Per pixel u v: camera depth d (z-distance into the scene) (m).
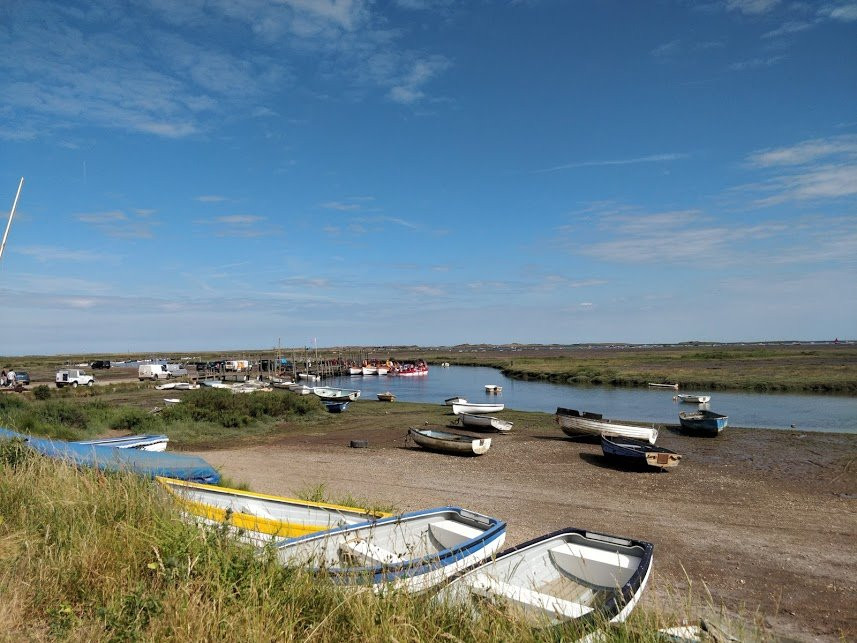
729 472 18.95
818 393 45.16
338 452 22.89
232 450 23.45
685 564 10.66
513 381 69.50
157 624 4.18
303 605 4.80
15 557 5.34
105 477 7.91
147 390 52.25
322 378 79.06
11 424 19.77
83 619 4.42
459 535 7.91
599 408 38.81
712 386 51.38
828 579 9.92
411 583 5.56
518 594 5.73
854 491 16.34
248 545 5.83
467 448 21.86
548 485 17.08
